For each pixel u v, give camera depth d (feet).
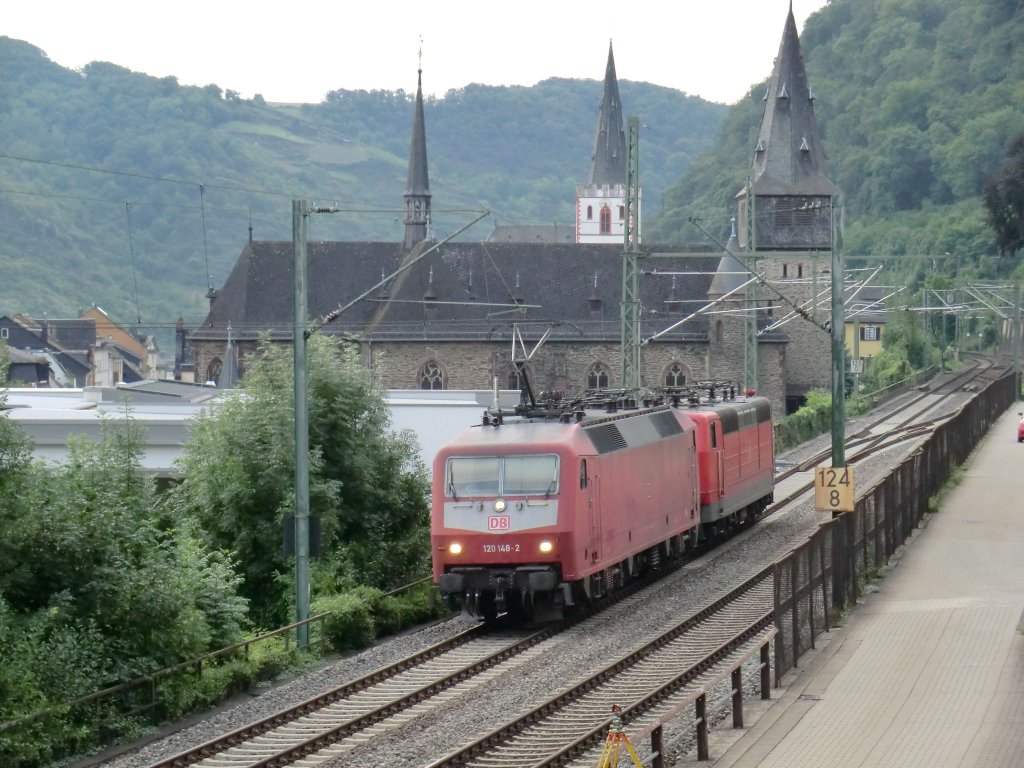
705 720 64.64
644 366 425.28
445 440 172.14
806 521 173.99
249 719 82.02
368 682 89.71
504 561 107.34
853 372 375.04
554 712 79.51
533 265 437.99
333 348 136.77
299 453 108.17
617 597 122.11
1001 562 120.37
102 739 79.77
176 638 87.71
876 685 77.25
